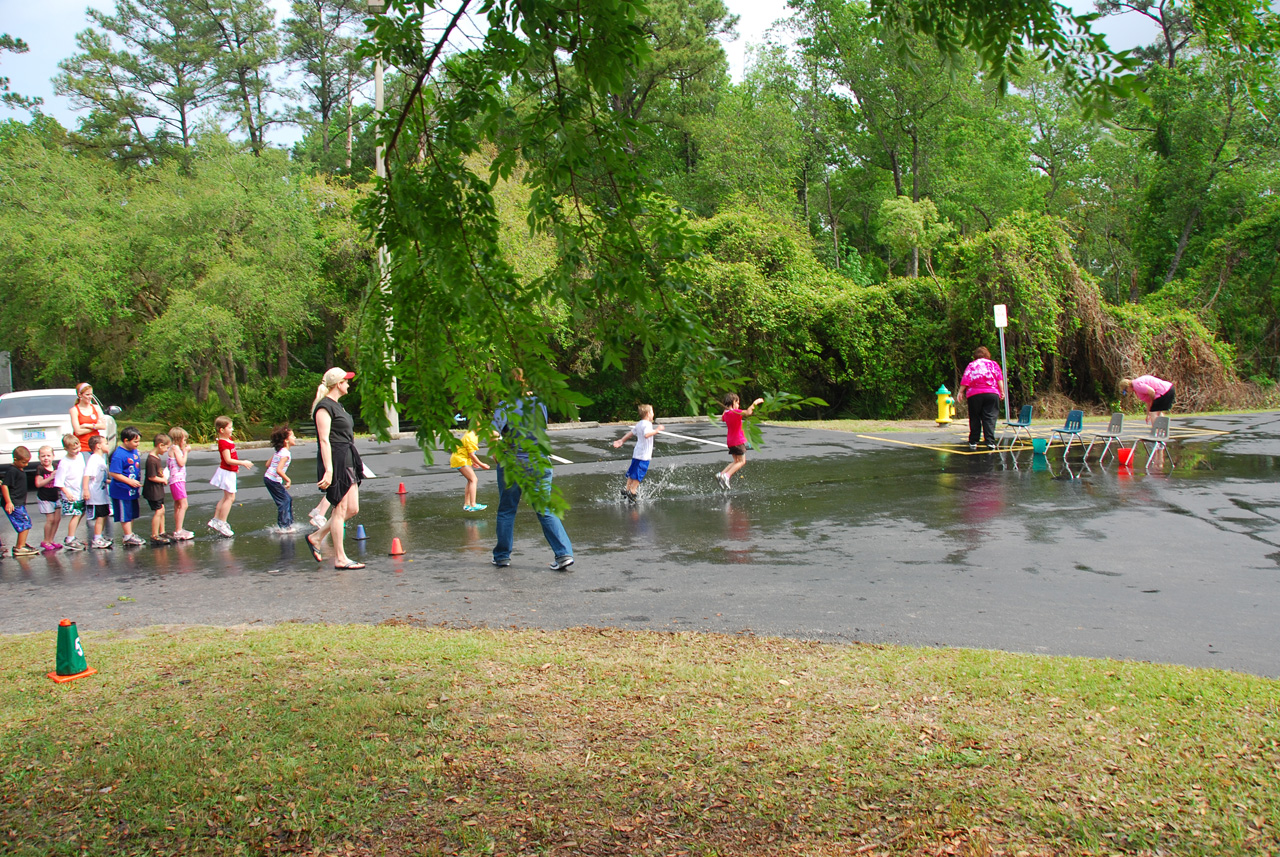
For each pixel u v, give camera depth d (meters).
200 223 28.77
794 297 26.77
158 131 47.25
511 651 5.22
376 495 12.58
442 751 3.83
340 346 31.75
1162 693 4.29
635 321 3.12
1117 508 9.82
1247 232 29.89
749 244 29.19
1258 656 5.00
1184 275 37.41
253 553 8.91
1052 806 3.26
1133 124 36.88
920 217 29.78
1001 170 44.19
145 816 3.34
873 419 26.25
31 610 6.93
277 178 30.48
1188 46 31.19
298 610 6.58
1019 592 6.51
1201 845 2.99
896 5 3.94
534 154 3.12
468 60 3.26
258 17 46.75
